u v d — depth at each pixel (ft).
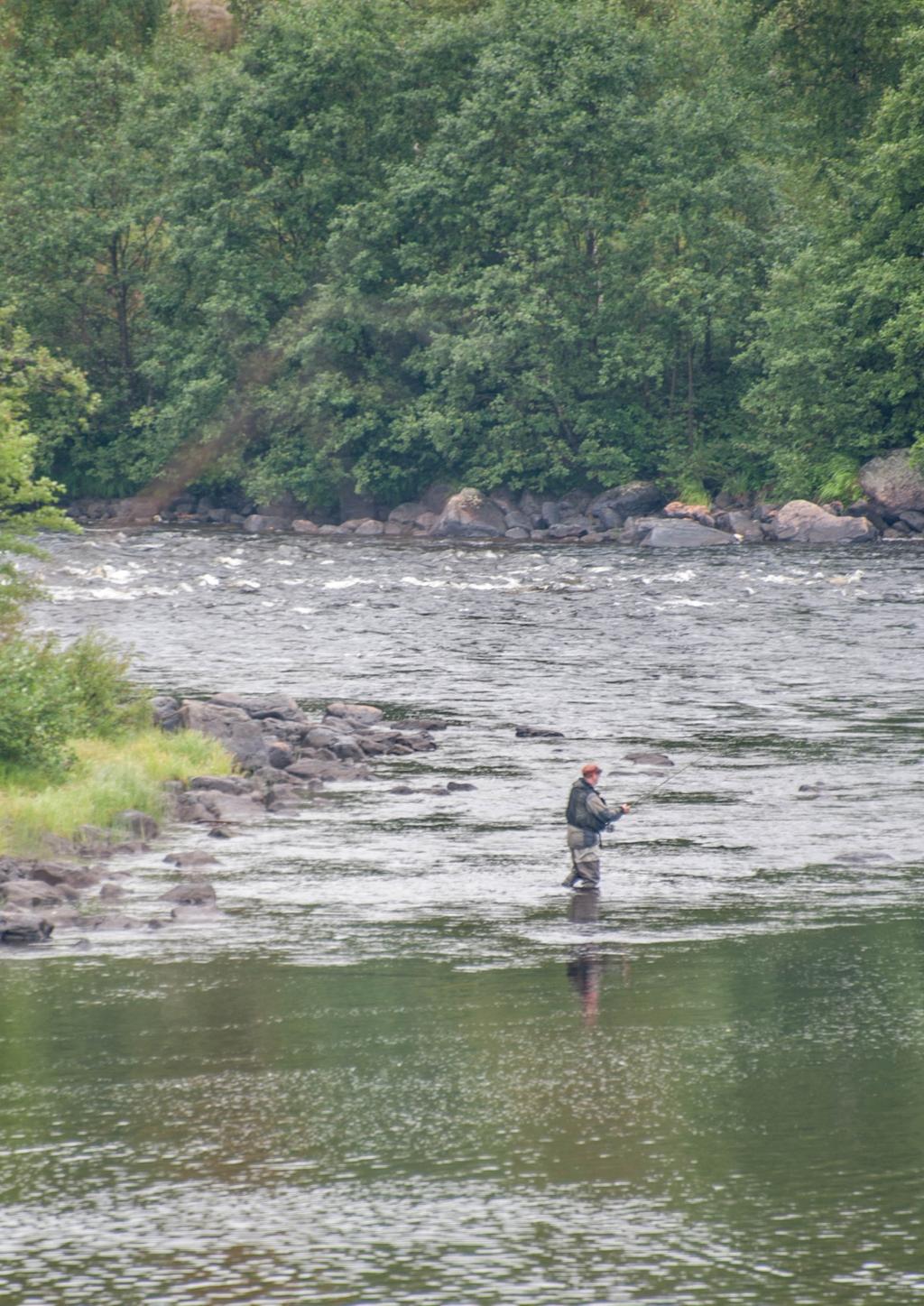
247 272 506.07
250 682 219.20
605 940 104.58
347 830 138.92
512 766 167.53
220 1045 84.48
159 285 528.22
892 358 456.45
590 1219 64.08
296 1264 60.70
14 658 157.38
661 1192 66.49
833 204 495.82
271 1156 70.28
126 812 137.39
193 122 522.88
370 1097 77.10
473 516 472.44
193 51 586.04
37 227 529.86
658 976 96.84
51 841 129.49
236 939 104.88
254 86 506.89
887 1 500.33
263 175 515.91
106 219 533.96
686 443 489.67
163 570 362.94
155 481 531.09
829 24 523.29
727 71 520.83
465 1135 72.59
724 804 148.87
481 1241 62.44
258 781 158.81
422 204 492.95
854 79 529.45
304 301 513.04
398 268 507.71
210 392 499.92
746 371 492.95
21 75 562.25
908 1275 59.57
